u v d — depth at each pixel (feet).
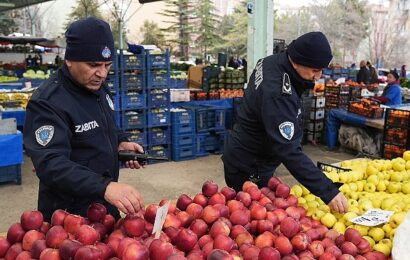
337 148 24.82
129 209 4.86
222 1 116.88
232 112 24.80
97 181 5.00
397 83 25.27
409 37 92.68
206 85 29.04
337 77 50.65
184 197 5.87
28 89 26.81
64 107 5.71
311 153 23.79
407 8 93.25
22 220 4.68
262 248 4.53
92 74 5.73
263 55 17.99
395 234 5.19
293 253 4.90
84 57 5.59
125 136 7.50
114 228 5.12
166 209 4.92
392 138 19.74
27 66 50.62
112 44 5.84
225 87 28.91
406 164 8.85
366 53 92.53
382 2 95.71
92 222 5.02
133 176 18.98
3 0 53.11
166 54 20.66
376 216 6.22
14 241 4.62
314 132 25.79
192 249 4.64
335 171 8.73
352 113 23.04
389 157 19.95
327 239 5.23
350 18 92.27
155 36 108.06
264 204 5.99
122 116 19.99
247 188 6.30
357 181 8.40
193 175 19.27
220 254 4.14
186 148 21.93
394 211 6.54
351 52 92.07
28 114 5.62
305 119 25.76
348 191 7.73
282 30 93.97
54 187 5.32
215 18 108.47
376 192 8.14
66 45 5.78
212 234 5.01
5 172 17.15
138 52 19.95
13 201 15.57
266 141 7.63
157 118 20.95
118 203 4.85
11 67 51.37
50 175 5.13
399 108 21.08
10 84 31.73
